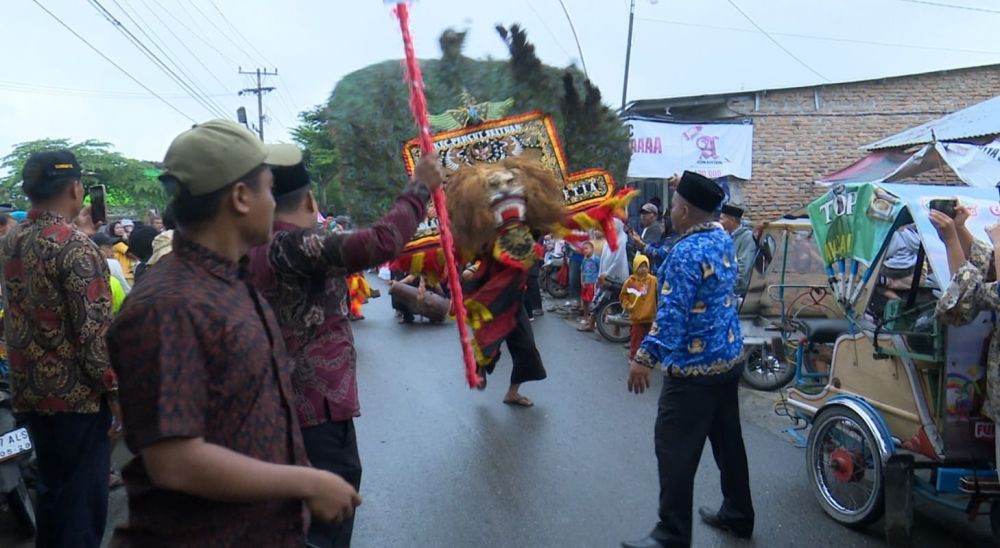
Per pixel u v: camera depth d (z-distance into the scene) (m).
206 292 1.57
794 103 13.26
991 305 3.09
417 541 3.96
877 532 3.94
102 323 3.16
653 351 3.38
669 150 12.39
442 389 7.05
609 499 4.44
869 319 4.20
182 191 1.61
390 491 4.60
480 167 3.17
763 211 13.29
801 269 7.37
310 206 2.67
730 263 3.50
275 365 1.67
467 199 3.06
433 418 6.09
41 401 3.18
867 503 3.86
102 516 3.32
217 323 1.54
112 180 29.67
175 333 1.50
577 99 3.37
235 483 1.48
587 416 6.09
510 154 3.31
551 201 3.20
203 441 1.50
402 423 5.96
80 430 3.22
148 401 1.48
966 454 3.66
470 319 3.17
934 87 13.34
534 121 3.33
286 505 1.68
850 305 4.24
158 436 1.44
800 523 4.06
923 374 3.76
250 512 1.63
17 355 3.21
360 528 4.11
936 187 4.08
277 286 2.45
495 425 5.88
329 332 2.64
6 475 3.98
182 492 1.58
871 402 4.11
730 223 7.44
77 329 3.12
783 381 7.06
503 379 7.42
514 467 4.96
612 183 3.38
